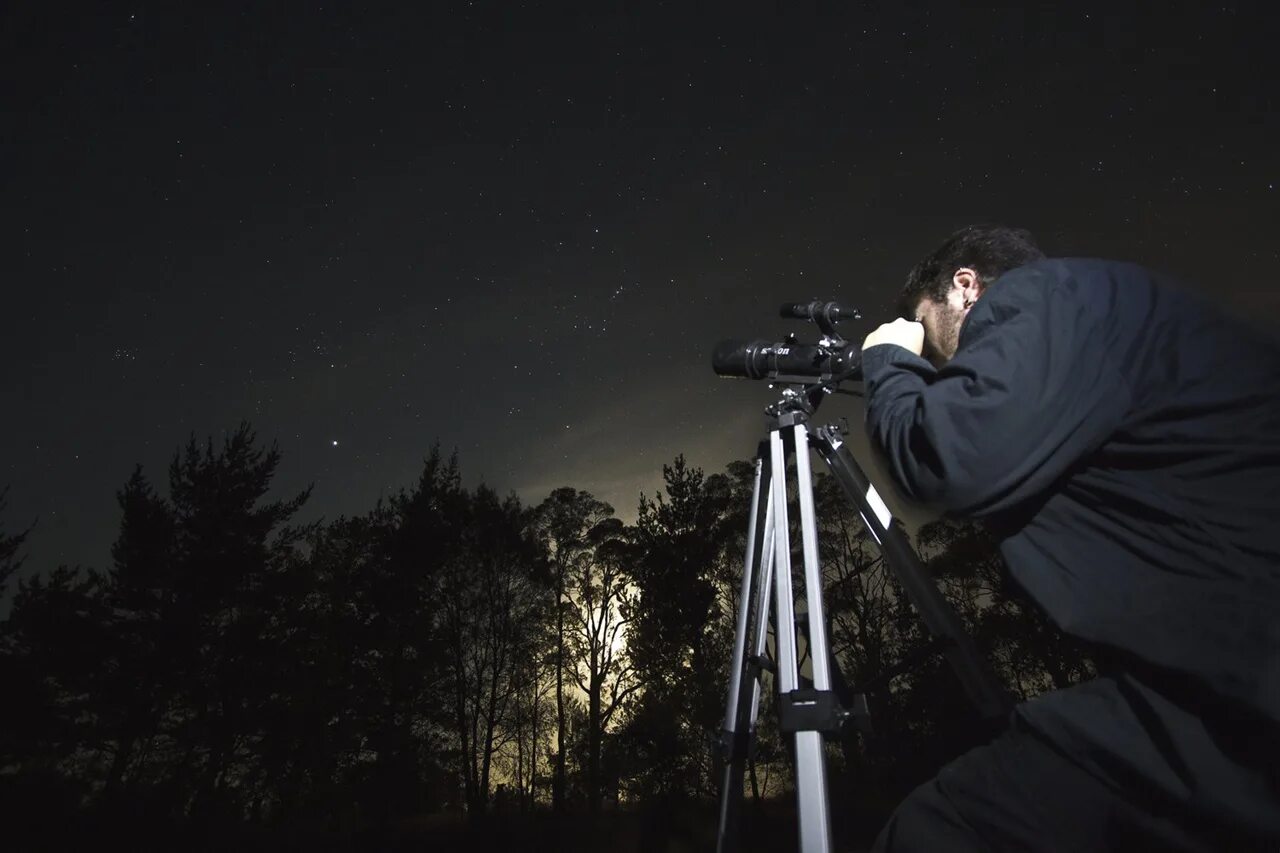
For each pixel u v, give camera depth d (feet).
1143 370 3.24
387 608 91.45
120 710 67.36
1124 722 2.92
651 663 87.35
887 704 65.82
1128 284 3.46
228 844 65.77
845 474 6.37
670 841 63.26
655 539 92.12
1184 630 2.83
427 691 95.61
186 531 77.20
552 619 114.11
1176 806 2.69
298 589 80.28
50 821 57.93
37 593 69.41
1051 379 3.20
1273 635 2.61
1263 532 2.85
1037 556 3.37
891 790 62.13
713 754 6.25
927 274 4.70
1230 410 3.08
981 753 3.47
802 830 4.90
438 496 105.91
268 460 81.35
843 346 6.48
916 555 5.78
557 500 121.80
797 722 5.17
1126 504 3.16
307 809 77.51
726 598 96.27
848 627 73.15
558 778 102.12
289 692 76.13
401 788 84.74
